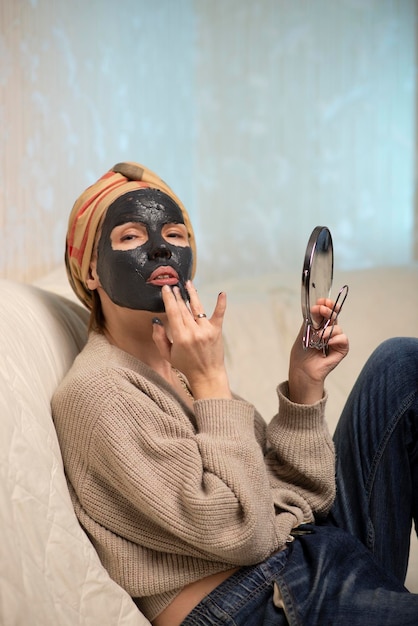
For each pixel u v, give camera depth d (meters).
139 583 1.20
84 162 2.37
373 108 3.06
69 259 1.47
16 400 1.15
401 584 1.35
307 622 1.15
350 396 1.52
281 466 1.41
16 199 2.01
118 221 1.36
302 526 1.32
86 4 2.37
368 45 3.04
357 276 2.56
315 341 1.37
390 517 1.41
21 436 1.11
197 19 2.88
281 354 2.28
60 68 2.23
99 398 1.21
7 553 0.98
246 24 2.95
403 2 3.05
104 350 1.34
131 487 1.17
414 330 2.39
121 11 2.54
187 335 1.26
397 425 1.43
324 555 1.22
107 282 1.36
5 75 1.96
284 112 3.00
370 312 2.42
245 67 2.96
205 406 1.25
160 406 1.25
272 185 3.01
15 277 2.00
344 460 1.46
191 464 1.18
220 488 1.16
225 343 2.26
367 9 3.03
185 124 2.87
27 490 1.07
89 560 1.13
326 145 3.04
